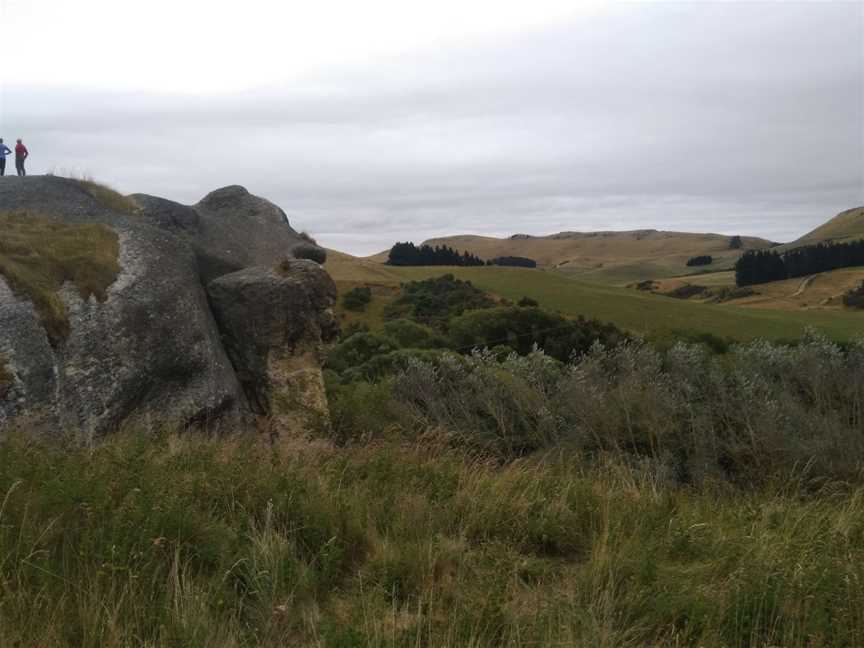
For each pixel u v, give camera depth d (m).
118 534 4.10
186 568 4.07
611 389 13.29
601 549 4.75
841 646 3.68
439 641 3.54
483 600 3.92
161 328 9.18
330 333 11.81
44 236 9.45
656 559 4.64
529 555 5.01
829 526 5.53
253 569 4.08
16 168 17.50
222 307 10.84
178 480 5.12
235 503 5.03
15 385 7.28
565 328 43.97
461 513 5.54
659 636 3.87
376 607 3.86
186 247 11.26
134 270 9.59
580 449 12.04
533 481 6.58
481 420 13.41
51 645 3.26
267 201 13.96
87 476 4.93
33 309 7.95
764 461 11.23
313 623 3.70
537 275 93.19
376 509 5.38
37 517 4.32
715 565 4.62
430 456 7.94
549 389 14.02
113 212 11.28
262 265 11.93
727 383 13.14
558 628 3.73
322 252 13.36
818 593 4.00
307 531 4.82
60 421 7.52
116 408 8.21
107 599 3.60
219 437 8.95
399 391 13.79
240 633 3.59
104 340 8.50
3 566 3.75
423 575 4.32
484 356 16.00
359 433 11.48
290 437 9.96
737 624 3.82
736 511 6.24
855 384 12.53
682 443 12.09
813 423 11.80
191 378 9.36
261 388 10.65
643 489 6.93
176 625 3.44
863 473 9.98
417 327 44.53
